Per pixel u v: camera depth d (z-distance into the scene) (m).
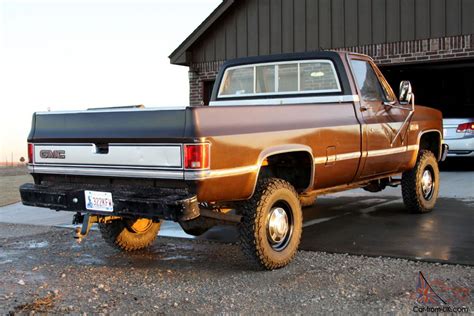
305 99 6.88
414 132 7.83
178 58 15.41
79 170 5.44
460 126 13.26
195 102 15.55
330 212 8.45
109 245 6.41
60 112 5.61
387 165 7.25
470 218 7.67
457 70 14.68
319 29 13.76
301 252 6.09
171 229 7.71
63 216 9.34
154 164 4.92
